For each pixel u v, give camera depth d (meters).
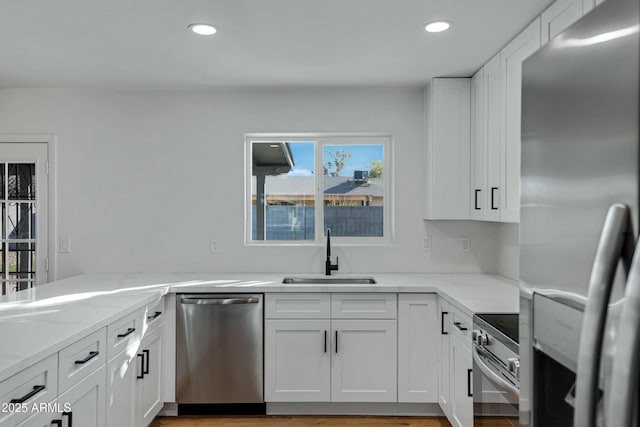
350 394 2.82
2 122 3.32
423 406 2.88
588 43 0.75
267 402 2.88
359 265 3.38
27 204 3.34
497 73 2.59
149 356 2.52
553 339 0.86
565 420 0.82
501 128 2.53
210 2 1.96
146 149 3.37
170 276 3.20
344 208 3.49
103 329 1.93
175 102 3.37
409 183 3.36
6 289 3.33
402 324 2.82
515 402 1.54
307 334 2.82
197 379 2.80
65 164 3.34
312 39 2.38
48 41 2.41
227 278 3.11
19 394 1.35
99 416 1.90
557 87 0.85
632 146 0.65
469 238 3.37
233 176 3.38
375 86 3.27
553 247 0.86
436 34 2.32
